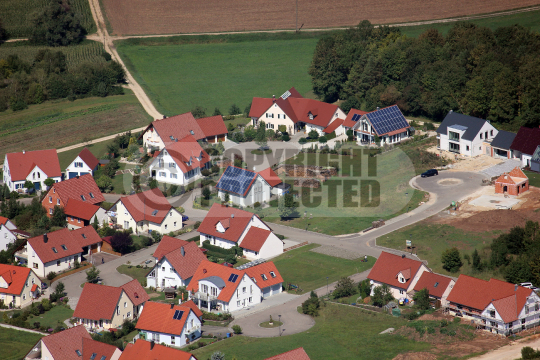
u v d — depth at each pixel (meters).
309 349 177.50
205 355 176.50
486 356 167.38
